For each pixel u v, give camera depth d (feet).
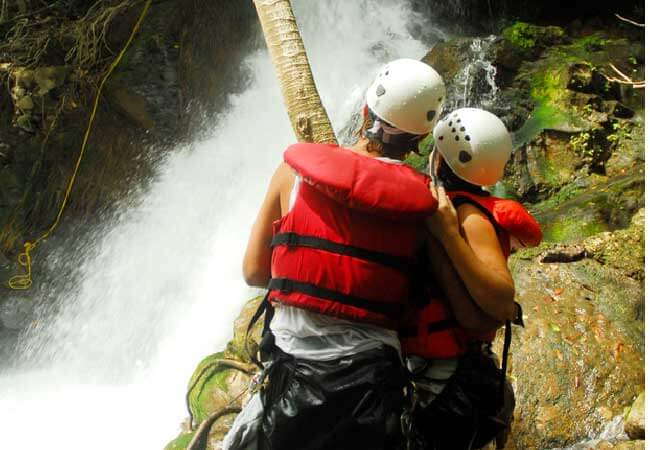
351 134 28.55
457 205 8.19
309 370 7.47
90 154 34.58
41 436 23.32
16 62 34.37
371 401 7.32
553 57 27.07
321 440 7.41
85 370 30.14
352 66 34.04
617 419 13.87
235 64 35.35
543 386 14.23
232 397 15.55
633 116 24.82
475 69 26.43
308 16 35.58
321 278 7.38
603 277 16.49
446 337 8.11
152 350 28.81
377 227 7.36
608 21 32.09
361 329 7.50
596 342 14.94
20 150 34.60
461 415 8.20
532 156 23.36
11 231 34.35
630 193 20.53
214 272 29.91
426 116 7.88
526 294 16.06
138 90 34.06
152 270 31.73
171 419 23.18
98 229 33.88
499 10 34.73
